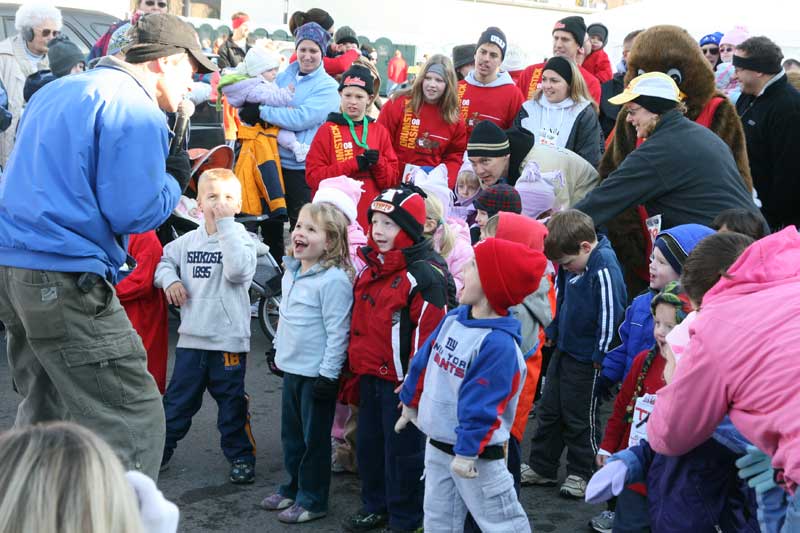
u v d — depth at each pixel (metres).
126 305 4.37
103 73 3.21
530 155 5.14
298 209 7.13
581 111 5.92
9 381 5.52
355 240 4.70
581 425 4.20
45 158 3.09
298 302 3.90
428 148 6.28
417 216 3.64
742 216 3.76
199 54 3.47
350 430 4.38
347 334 3.82
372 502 3.87
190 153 6.19
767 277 2.43
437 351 3.20
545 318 3.67
